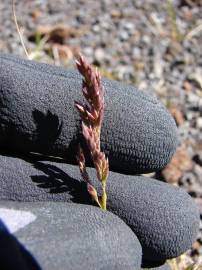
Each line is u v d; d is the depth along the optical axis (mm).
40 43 198
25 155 98
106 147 96
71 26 211
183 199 98
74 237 81
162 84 189
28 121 92
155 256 96
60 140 94
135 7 226
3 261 73
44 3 224
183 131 170
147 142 96
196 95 185
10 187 93
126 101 96
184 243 96
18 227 80
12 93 91
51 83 93
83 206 89
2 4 221
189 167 156
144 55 201
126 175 98
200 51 205
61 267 77
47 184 94
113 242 84
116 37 208
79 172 96
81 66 87
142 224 94
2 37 202
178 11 224
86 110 89
